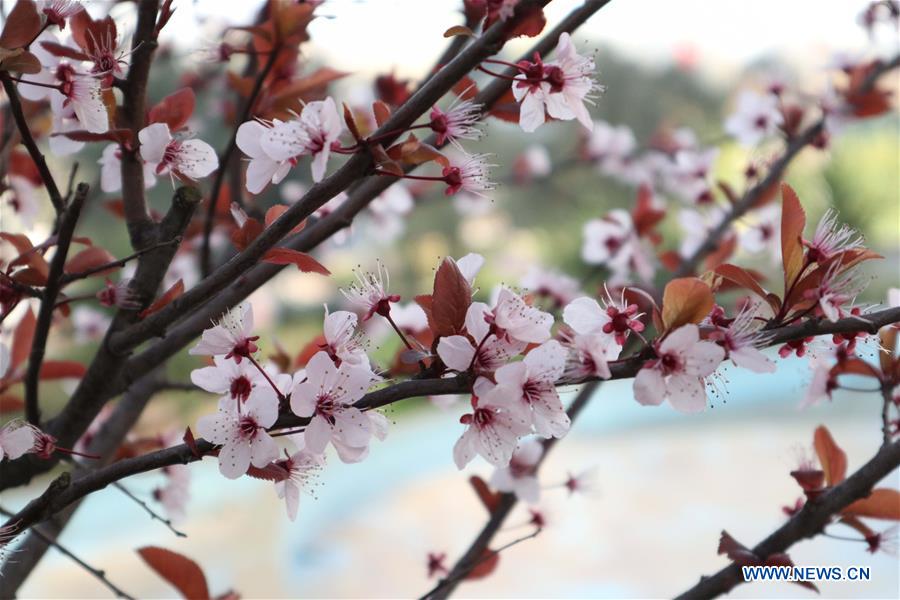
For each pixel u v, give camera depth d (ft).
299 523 6.31
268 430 1.37
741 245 2.56
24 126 1.45
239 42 2.09
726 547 1.54
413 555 5.70
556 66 1.44
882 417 1.59
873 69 2.61
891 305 1.57
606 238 2.76
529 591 5.04
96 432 2.03
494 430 1.33
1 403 1.80
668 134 4.30
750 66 8.85
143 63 1.56
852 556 4.81
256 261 1.39
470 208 4.28
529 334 1.33
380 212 2.80
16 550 1.77
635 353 1.34
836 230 1.39
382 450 7.69
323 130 1.37
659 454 6.94
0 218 2.11
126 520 6.48
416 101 1.35
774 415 7.41
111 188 1.76
